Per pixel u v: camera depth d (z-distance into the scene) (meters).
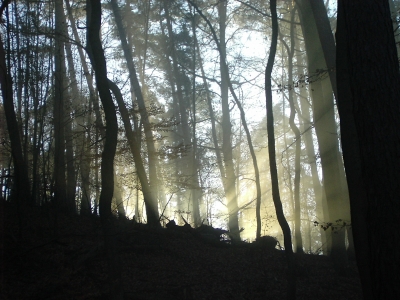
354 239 8.22
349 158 8.46
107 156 9.20
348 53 7.12
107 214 9.01
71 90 22.19
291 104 18.95
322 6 14.10
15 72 17.02
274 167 10.72
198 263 13.08
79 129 20.64
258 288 11.79
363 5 6.96
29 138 19.58
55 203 12.27
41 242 11.40
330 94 15.29
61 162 16.70
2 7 10.62
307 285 12.79
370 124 6.68
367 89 6.77
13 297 8.85
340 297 11.93
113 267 8.80
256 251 15.00
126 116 15.91
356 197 8.28
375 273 6.48
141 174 16.48
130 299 9.76
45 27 17.77
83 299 9.14
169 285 10.91
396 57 6.92
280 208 10.57
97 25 9.88
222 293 11.21
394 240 6.34
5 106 14.07
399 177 6.46
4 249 10.28
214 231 16.28
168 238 14.56
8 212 13.23
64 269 10.20
